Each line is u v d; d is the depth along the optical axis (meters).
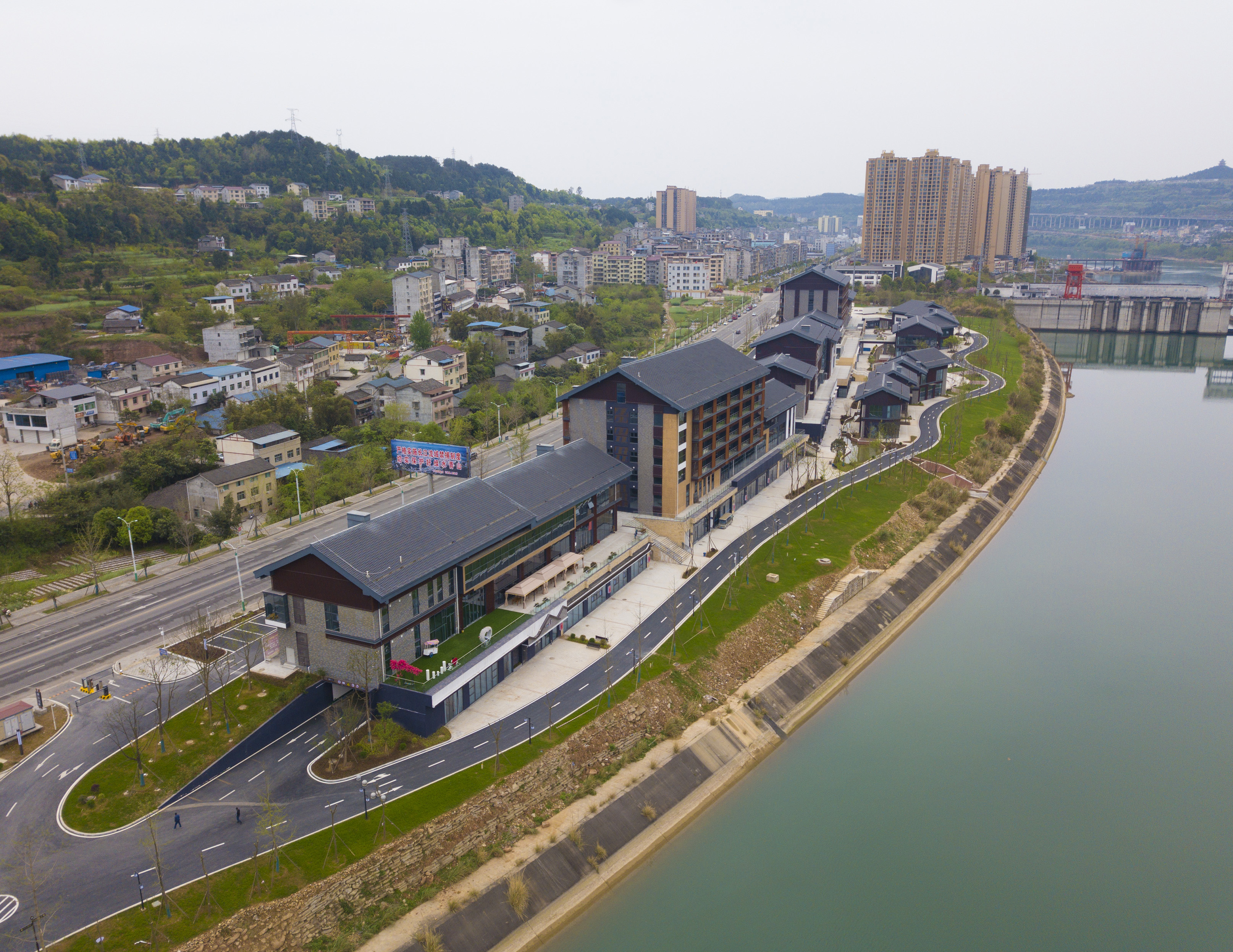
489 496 119.06
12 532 149.12
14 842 78.31
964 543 168.62
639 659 112.56
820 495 177.12
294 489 172.88
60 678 105.12
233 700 98.00
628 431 146.62
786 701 114.06
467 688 101.06
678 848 90.19
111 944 67.56
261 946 69.12
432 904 76.06
